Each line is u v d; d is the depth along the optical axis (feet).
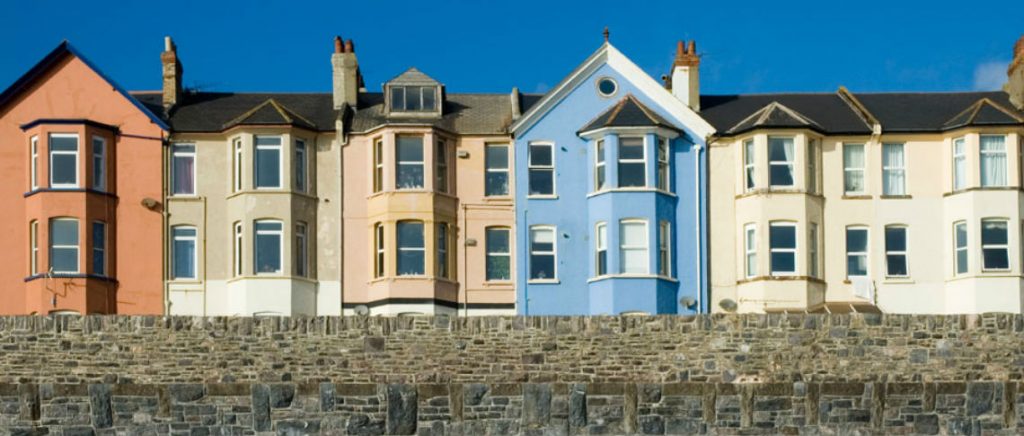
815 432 155.02
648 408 155.02
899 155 209.56
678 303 205.05
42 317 170.50
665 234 206.28
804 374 169.07
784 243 205.67
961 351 169.78
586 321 170.19
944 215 207.62
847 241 207.31
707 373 169.17
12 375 169.17
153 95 217.77
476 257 206.49
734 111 214.90
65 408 155.53
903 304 205.77
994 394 156.04
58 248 202.18
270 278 202.90
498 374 169.07
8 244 203.51
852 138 209.15
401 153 207.10
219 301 204.54
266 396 155.12
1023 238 205.57
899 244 207.72
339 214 206.80
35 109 206.59
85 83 207.51
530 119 208.85
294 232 204.74
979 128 206.39
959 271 206.18
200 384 155.43
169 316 170.81
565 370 169.17
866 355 169.78
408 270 204.64
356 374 169.17
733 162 209.05
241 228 204.54
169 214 205.46
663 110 210.18
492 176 209.15
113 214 205.05
